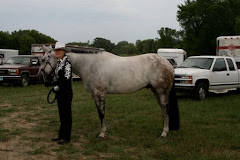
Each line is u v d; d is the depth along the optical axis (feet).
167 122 21.50
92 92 20.58
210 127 23.95
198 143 19.35
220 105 34.37
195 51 155.33
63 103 19.54
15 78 55.83
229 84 42.68
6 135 21.72
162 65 21.03
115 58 20.77
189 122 25.63
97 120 26.48
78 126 24.22
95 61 20.25
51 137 21.33
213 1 152.76
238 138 20.47
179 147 18.61
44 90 50.26
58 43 19.12
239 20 129.90
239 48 56.08
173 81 21.65
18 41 229.86
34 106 33.83
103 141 20.13
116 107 32.55
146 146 19.15
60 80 19.20
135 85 20.59
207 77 39.65
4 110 30.63
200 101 37.58
